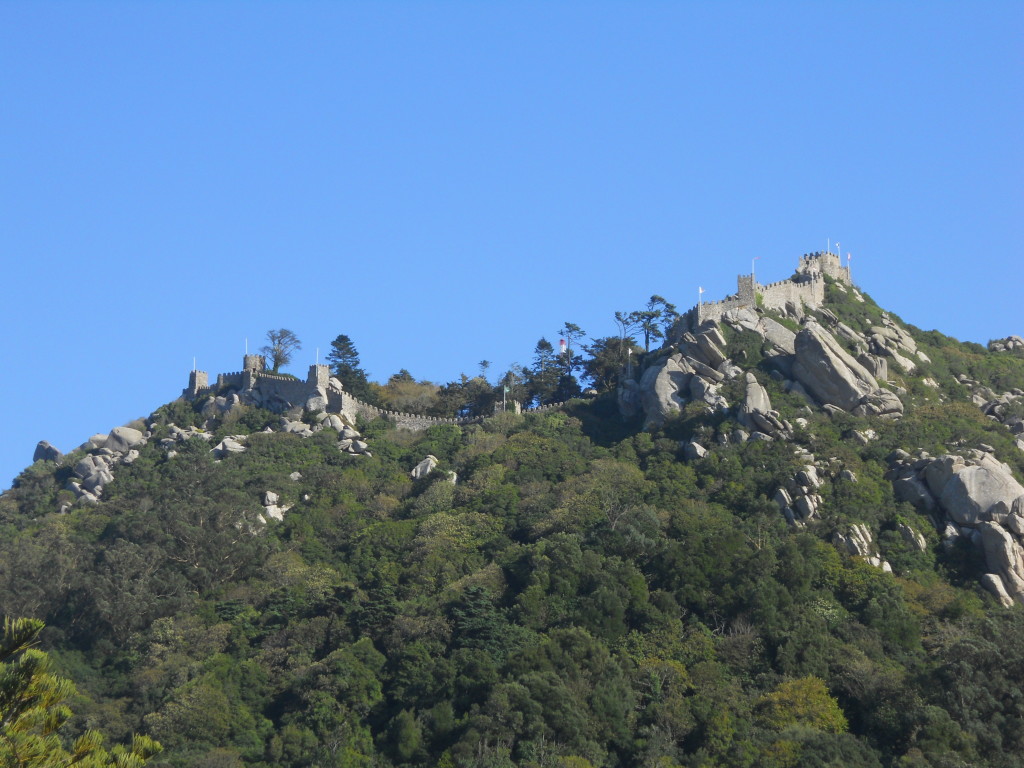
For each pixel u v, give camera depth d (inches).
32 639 3464.6
